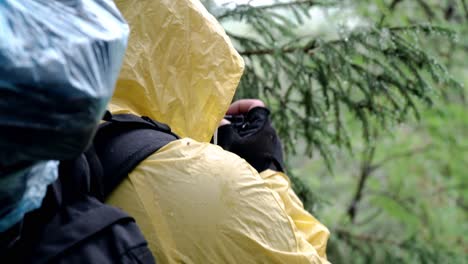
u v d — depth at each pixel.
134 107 1.34
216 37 1.38
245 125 1.59
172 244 1.11
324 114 2.68
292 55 2.62
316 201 2.82
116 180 1.13
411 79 2.72
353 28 2.49
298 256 1.17
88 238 0.96
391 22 3.12
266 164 1.53
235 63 1.38
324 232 1.48
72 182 1.00
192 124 1.36
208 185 1.13
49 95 0.77
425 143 5.63
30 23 0.80
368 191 5.23
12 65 0.75
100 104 0.82
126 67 1.33
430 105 2.60
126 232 0.98
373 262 3.90
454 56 4.71
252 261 1.13
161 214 1.12
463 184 5.70
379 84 2.54
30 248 0.94
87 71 0.81
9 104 0.75
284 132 2.67
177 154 1.15
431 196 5.65
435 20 3.98
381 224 5.51
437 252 4.08
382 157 5.16
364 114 2.65
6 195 0.84
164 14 1.36
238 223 1.13
